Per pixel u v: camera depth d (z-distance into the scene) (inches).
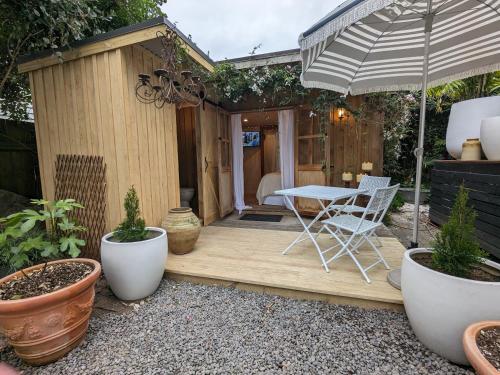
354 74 110.6
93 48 93.0
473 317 51.1
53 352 58.2
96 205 100.5
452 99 189.8
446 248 57.4
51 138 106.5
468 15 80.5
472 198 104.2
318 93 161.0
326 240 125.0
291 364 56.8
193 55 112.3
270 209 191.8
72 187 104.4
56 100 103.3
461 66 102.7
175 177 125.8
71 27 93.6
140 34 88.5
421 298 57.2
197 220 111.2
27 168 154.6
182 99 110.3
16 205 131.3
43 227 121.3
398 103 167.3
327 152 162.1
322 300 79.4
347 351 59.9
